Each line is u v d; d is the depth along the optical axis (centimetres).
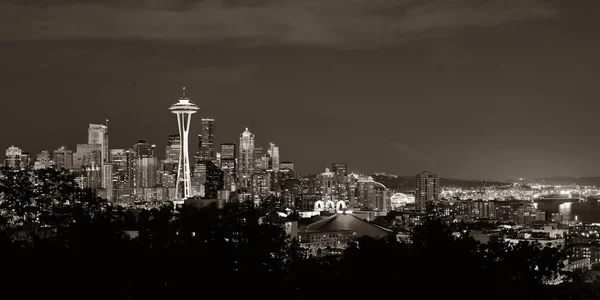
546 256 17650
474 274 15475
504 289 15962
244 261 16938
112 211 18362
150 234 18912
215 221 18562
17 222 18400
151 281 15625
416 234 17362
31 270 14112
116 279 14875
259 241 18225
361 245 17050
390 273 16000
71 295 14075
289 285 17650
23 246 16488
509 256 17388
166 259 15988
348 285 16262
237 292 16262
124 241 15825
